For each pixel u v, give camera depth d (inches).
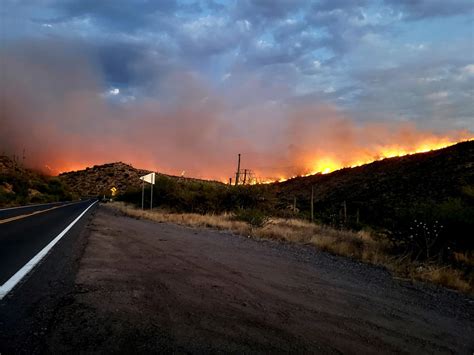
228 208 1005.8
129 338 127.3
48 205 1489.9
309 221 944.3
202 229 613.6
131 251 323.3
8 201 1557.6
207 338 132.3
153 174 1055.6
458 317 201.9
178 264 272.2
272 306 178.9
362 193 2278.5
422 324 177.6
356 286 251.9
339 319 168.6
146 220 760.3
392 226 454.9
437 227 398.3
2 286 190.5
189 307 166.7
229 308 169.6
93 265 252.4
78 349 116.5
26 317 143.9
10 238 396.8
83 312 151.6
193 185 1149.7
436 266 342.0
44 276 216.2
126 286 197.6
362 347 137.6
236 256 335.6
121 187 4867.1
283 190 3243.1
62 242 367.9
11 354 111.1
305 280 252.5
